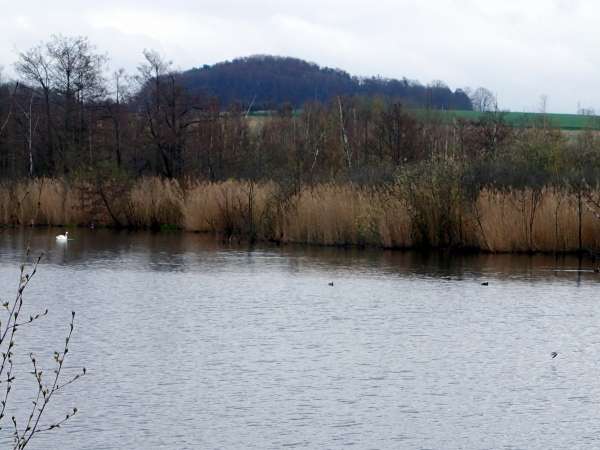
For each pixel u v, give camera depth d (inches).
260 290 1218.0
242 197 1930.4
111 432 650.2
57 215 2185.0
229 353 863.7
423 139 2758.4
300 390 746.8
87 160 2432.3
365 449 616.4
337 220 1734.7
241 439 635.5
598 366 821.9
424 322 1003.3
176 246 1754.4
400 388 753.0
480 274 1353.3
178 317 1030.4
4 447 617.0
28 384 762.2
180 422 669.9
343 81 5989.2
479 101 6087.6
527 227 1582.2
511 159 1916.8
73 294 1182.3
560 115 5002.5
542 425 665.6
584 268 1409.9
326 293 1192.2
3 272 1378.0
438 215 1641.2
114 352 866.8
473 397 729.6
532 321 1008.2
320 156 2480.3
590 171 1822.1
